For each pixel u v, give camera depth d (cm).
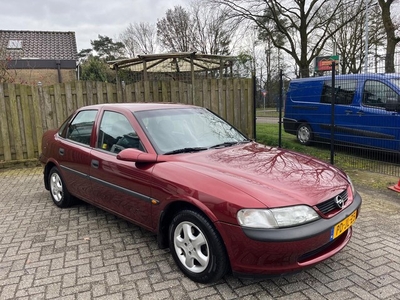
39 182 630
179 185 279
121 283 280
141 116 360
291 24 2305
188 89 858
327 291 265
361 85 740
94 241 363
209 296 260
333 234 257
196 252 274
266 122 1379
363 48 2736
